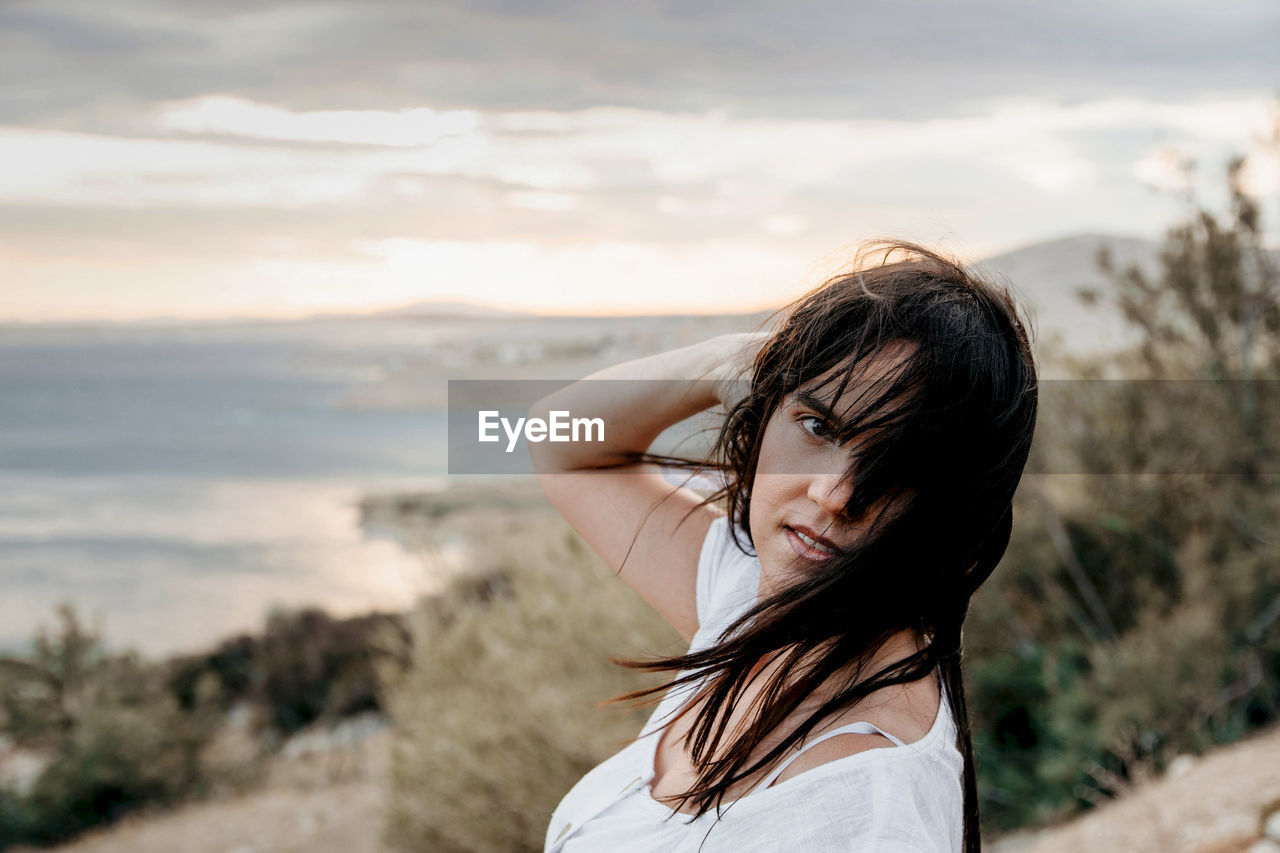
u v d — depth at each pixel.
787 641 0.67
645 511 1.05
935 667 0.71
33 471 51.56
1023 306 0.76
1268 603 4.33
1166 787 3.67
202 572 27.05
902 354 0.66
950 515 0.65
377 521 30.83
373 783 9.27
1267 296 4.70
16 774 10.17
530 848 4.27
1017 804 4.35
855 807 0.59
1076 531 4.86
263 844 8.04
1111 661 4.27
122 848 8.66
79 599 24.73
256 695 11.85
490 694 4.45
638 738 0.88
